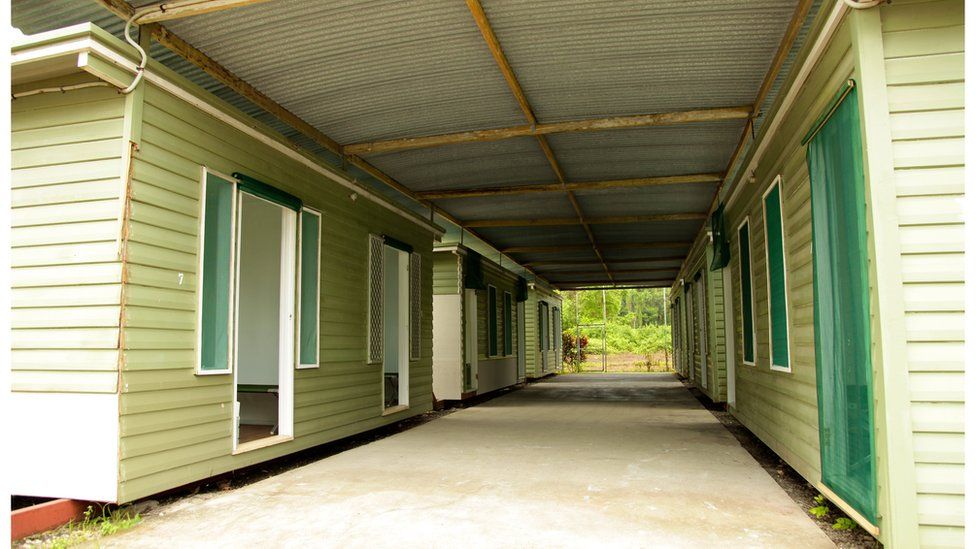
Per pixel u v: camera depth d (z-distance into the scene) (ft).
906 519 9.44
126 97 13.38
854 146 10.62
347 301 22.82
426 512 13.17
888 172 9.95
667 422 27.86
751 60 17.62
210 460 15.30
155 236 13.88
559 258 53.06
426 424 27.91
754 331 21.35
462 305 36.96
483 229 40.68
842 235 11.35
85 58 12.26
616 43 16.53
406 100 19.97
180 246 14.61
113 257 13.06
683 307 58.70
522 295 55.47
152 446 13.52
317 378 20.51
